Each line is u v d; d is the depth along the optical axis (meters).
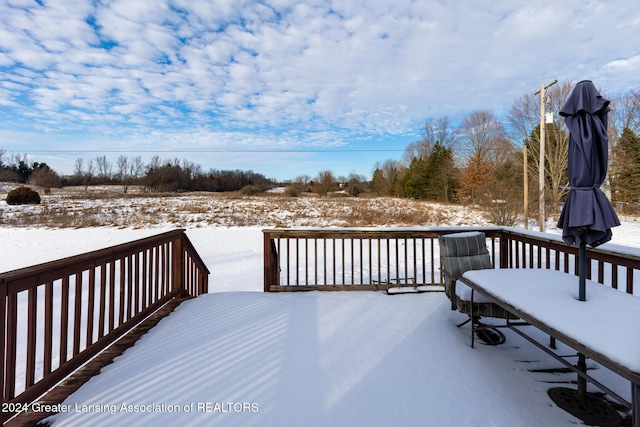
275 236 4.06
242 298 3.72
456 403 1.80
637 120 18.00
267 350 2.43
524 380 2.03
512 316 2.40
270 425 1.63
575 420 1.66
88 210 18.56
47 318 1.92
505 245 3.97
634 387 1.19
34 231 11.83
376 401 1.82
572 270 5.81
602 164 1.75
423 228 4.09
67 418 1.69
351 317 3.10
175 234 3.72
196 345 2.52
